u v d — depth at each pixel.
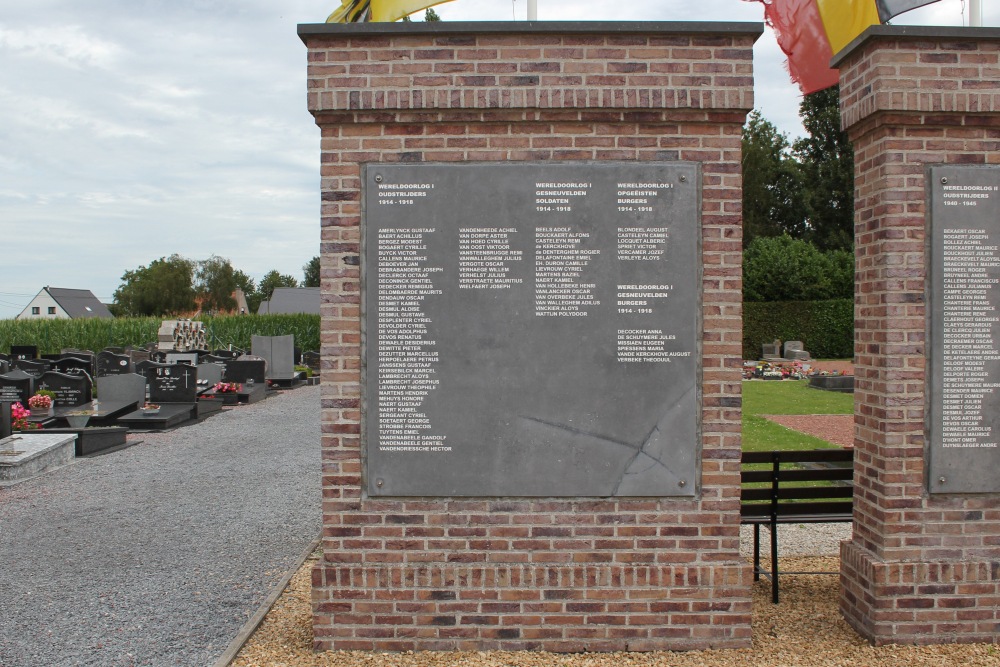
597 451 4.61
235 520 7.88
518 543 4.65
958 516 4.68
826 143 47.16
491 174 4.56
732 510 4.62
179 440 13.14
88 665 4.55
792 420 15.28
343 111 4.52
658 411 4.60
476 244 4.58
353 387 4.61
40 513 8.18
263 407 17.88
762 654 4.56
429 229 4.58
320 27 4.45
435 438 4.62
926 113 4.54
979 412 4.66
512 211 4.57
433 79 4.50
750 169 48.34
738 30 4.43
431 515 4.64
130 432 14.00
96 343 29.78
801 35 6.21
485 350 4.60
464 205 4.57
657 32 4.44
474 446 4.62
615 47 4.49
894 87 4.50
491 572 4.62
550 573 4.61
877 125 4.62
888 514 4.68
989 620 4.68
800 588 5.73
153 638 4.93
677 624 4.64
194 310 66.56
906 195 4.60
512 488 4.63
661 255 4.57
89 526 7.64
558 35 4.49
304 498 8.86
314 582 4.64
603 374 4.60
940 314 4.63
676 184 4.55
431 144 4.57
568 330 4.60
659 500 4.63
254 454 11.77
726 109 4.49
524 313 4.59
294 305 68.44
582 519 4.64
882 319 4.68
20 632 5.03
